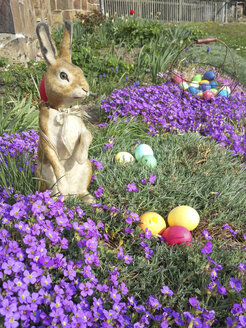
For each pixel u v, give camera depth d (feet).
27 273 1.24
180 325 1.24
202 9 15.96
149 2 13.98
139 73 4.94
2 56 4.39
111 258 1.59
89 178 1.94
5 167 1.97
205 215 2.06
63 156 1.74
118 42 7.11
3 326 1.14
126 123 3.13
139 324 1.21
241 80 5.93
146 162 2.35
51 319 1.15
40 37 1.55
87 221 1.67
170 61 5.49
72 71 1.60
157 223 1.82
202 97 4.09
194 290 1.48
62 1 8.14
